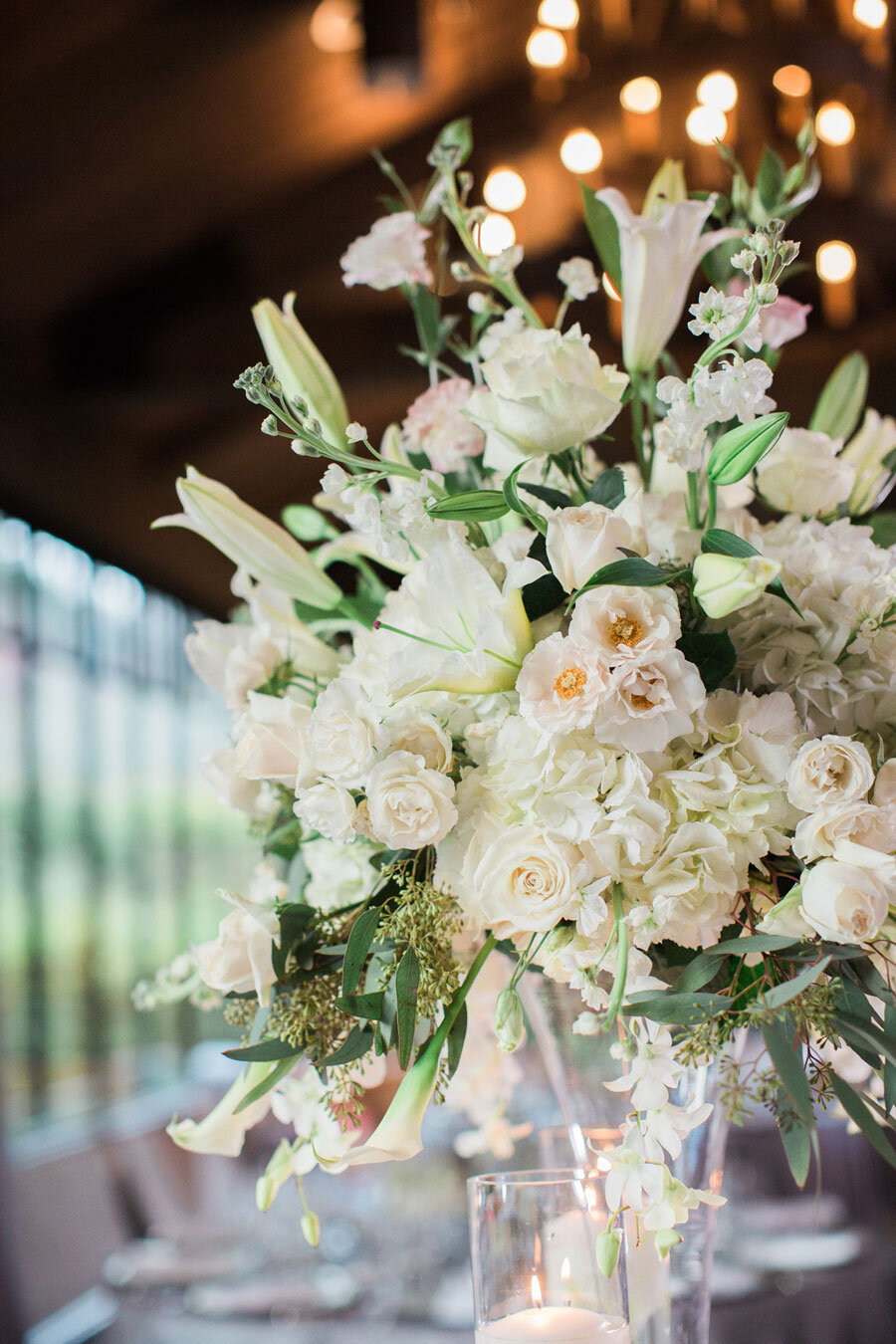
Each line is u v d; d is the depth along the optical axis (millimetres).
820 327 5250
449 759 875
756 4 4027
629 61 4105
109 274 5176
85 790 5578
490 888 842
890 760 873
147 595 6434
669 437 976
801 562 930
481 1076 1175
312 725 877
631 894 849
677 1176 963
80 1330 4125
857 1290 2811
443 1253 2834
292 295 1093
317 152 5047
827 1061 859
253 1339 2547
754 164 4176
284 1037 885
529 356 958
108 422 5707
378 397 5539
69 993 5277
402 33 4016
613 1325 875
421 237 1114
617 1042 977
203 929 6930
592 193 1089
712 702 887
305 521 1216
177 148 4598
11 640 5027
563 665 831
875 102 4160
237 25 4113
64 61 3977
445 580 859
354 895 1043
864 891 796
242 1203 3469
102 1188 4781
